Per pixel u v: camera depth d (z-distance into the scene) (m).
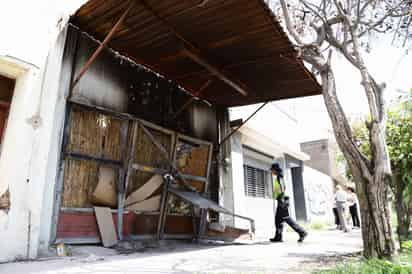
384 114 4.30
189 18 4.56
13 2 4.31
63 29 4.84
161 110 6.89
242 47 5.32
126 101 6.05
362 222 4.18
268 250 5.26
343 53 4.96
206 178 7.84
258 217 10.88
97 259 4.06
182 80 7.04
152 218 6.31
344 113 4.57
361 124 7.11
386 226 3.97
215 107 8.73
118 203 5.59
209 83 6.96
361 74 4.50
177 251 5.20
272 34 4.93
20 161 4.04
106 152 5.56
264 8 4.28
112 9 4.54
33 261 3.75
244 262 3.92
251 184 11.01
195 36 5.04
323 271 3.14
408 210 5.88
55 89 4.60
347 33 5.12
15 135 4.09
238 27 4.75
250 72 6.25
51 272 3.07
